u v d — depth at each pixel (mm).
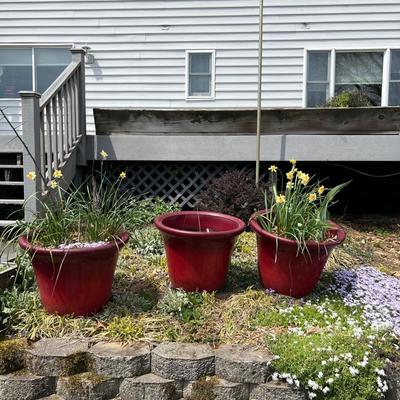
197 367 2168
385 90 6914
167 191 5301
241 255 3465
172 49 7141
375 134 4758
